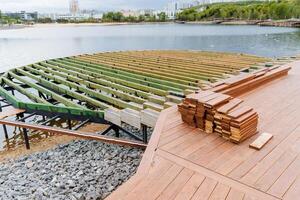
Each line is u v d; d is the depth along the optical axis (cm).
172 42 3184
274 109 460
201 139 351
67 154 569
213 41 3183
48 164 528
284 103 489
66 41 3712
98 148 590
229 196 246
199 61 1034
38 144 649
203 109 362
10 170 515
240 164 293
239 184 261
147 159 310
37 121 811
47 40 3975
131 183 269
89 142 626
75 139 658
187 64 979
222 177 272
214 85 532
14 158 580
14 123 620
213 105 351
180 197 248
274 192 248
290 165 290
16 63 1934
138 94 666
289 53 2105
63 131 575
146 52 1409
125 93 661
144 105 548
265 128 385
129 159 534
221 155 312
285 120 412
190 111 377
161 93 643
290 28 5869
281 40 3127
